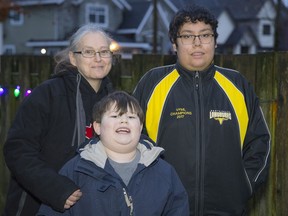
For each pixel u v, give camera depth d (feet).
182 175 9.96
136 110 9.04
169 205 9.09
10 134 9.55
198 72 10.22
